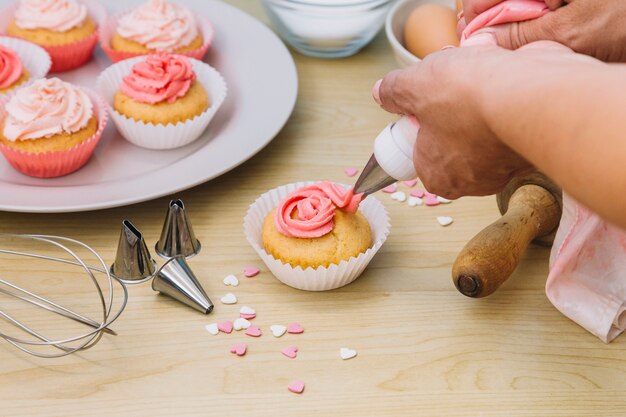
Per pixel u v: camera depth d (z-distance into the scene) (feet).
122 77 2.01
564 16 1.22
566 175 0.98
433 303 1.52
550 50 1.11
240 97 2.00
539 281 1.57
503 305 1.52
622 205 0.95
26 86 1.86
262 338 1.44
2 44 2.08
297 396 1.35
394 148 1.30
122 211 1.69
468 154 1.16
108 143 1.90
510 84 1.04
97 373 1.36
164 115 1.87
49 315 1.46
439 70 1.13
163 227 1.59
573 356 1.44
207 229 1.65
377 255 1.61
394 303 1.52
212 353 1.41
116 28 2.22
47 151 1.74
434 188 1.26
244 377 1.37
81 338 1.33
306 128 1.94
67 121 1.77
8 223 1.65
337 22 2.10
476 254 1.42
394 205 1.73
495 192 1.28
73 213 1.68
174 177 1.70
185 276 1.49
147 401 1.33
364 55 2.26
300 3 2.06
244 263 1.59
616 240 1.45
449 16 1.98
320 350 1.42
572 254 1.45
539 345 1.45
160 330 1.44
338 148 1.88
